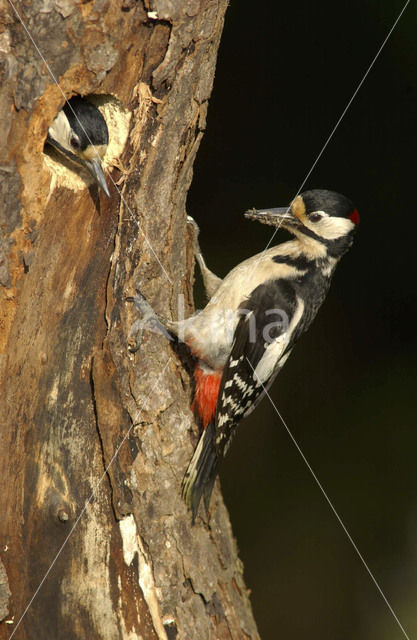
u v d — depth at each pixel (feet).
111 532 23.88
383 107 43.60
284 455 46.37
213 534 27.17
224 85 44.88
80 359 23.17
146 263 24.58
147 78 22.71
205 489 26.71
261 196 44.55
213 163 45.01
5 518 21.93
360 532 43.98
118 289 23.85
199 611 25.85
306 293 29.37
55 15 19.94
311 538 44.24
